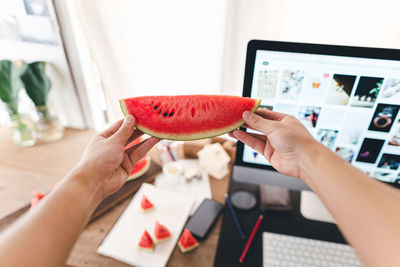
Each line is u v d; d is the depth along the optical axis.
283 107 0.51
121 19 0.81
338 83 0.46
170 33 0.82
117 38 0.84
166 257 0.52
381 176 0.54
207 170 0.77
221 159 0.74
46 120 0.91
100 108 1.04
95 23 0.81
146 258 0.52
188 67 0.89
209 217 0.60
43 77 0.85
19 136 0.89
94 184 0.37
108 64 0.89
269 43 0.44
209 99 0.48
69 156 0.86
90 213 0.36
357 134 0.50
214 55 0.84
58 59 0.90
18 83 0.81
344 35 0.72
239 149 0.58
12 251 0.25
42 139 0.95
